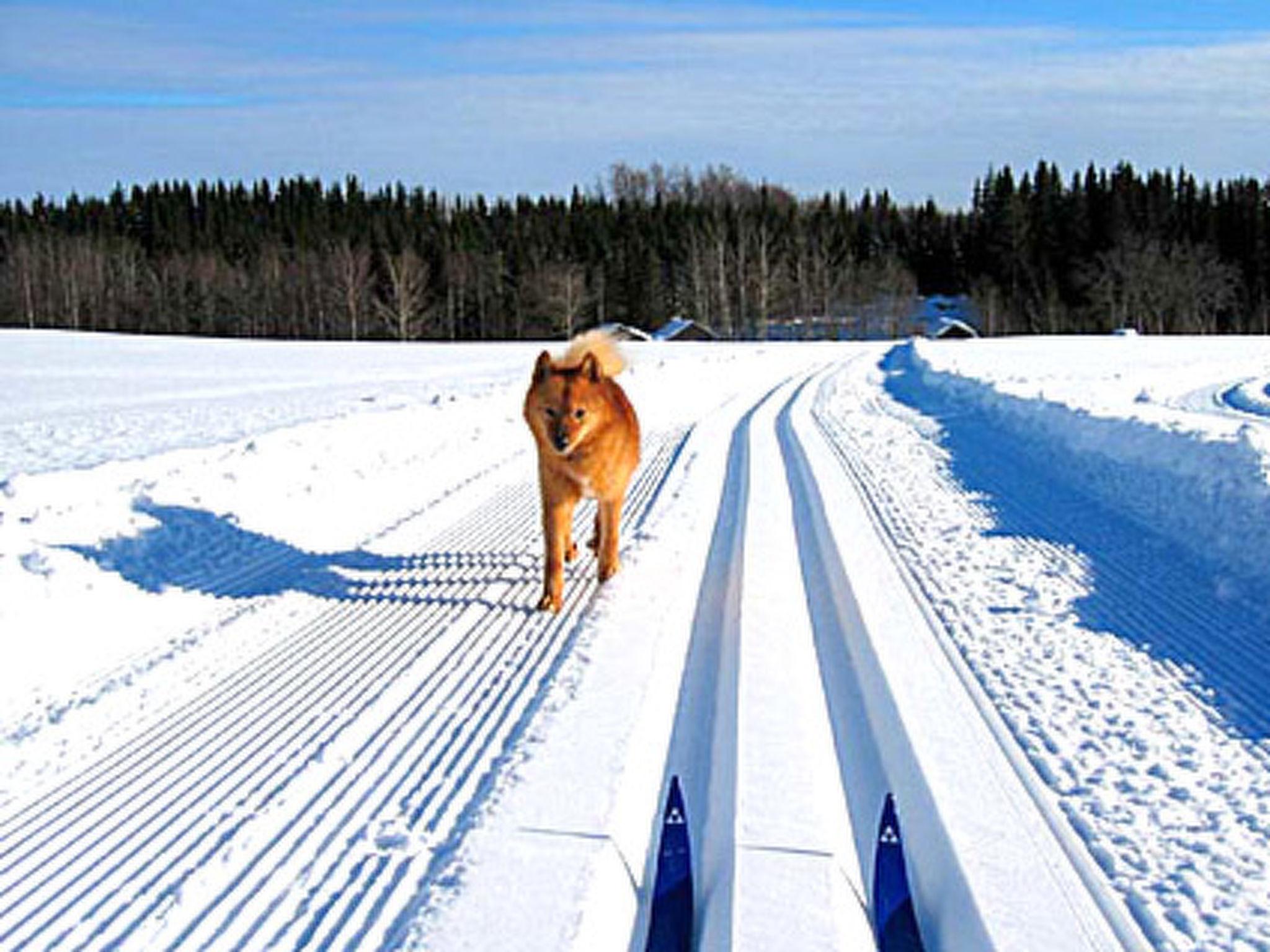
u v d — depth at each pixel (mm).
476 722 4648
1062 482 10336
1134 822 3711
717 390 22781
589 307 82500
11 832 3779
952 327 77438
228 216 93438
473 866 3436
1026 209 91750
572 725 4500
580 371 6250
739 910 3197
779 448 13039
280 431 12180
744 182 133750
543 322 79188
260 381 26500
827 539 7934
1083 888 3330
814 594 6742
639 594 6480
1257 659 5238
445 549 7809
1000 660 5273
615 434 6445
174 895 3371
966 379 20719
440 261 82562
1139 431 10516
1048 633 5672
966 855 3502
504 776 4066
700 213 94562
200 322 77438
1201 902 3248
